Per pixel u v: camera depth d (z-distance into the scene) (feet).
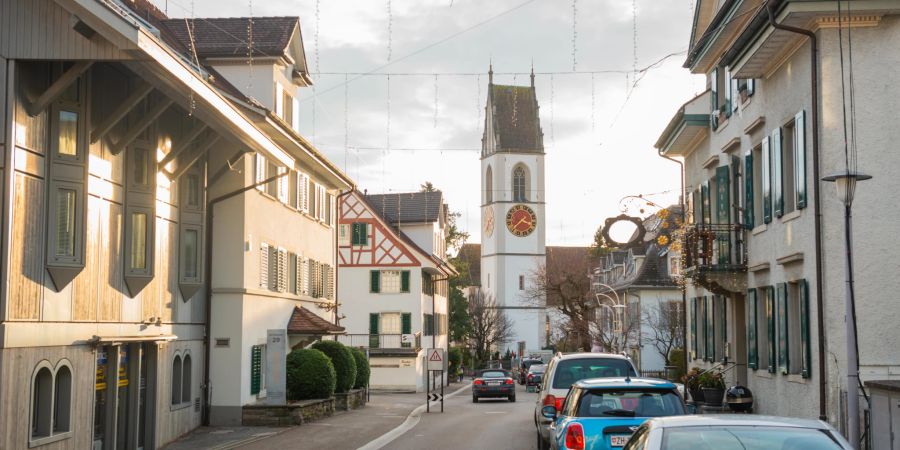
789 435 23.61
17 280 47.57
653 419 26.02
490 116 405.59
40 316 49.98
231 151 80.69
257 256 88.89
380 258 199.00
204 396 82.94
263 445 70.69
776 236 66.69
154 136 65.67
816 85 57.41
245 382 85.25
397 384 188.65
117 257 61.05
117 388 61.41
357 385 128.06
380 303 198.29
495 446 69.56
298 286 107.34
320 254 120.98
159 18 100.22
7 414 46.52
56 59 48.29
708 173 91.09
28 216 48.83
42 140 50.57
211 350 83.35
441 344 233.96
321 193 120.98
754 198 74.02
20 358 47.93
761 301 72.74
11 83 47.47
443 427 89.51
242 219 83.71
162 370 70.13
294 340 104.78
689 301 104.17
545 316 379.96
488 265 402.72
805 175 59.52
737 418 25.05
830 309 56.18
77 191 52.60
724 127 83.71
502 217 393.70
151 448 67.92
